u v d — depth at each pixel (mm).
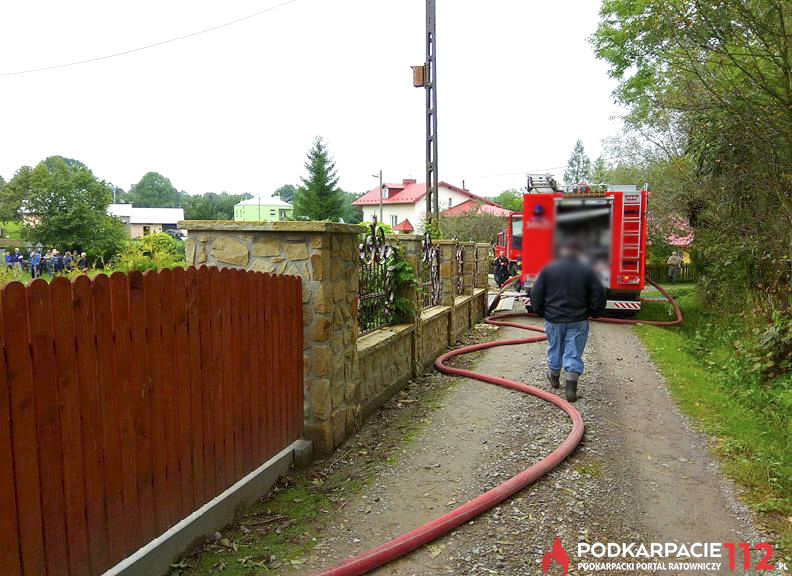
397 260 7074
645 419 5660
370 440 5203
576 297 6250
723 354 8656
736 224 8977
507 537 3492
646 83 14500
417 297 7410
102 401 2662
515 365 8141
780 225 7758
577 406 6023
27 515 2281
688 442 5031
